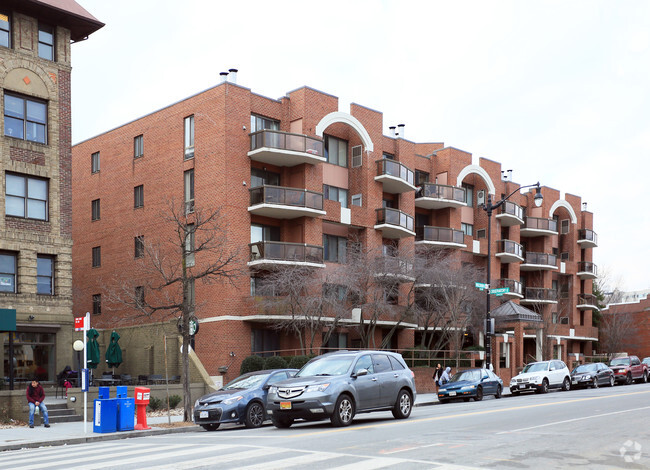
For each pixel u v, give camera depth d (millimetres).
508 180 60188
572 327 63906
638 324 69562
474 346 46406
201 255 37906
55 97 31203
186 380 23203
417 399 32844
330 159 43562
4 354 28891
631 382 45875
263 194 37562
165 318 38844
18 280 29453
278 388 17953
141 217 42125
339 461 11383
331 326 38844
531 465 11070
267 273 38969
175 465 11344
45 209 30656
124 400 20516
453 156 51781
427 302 44688
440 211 51875
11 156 29453
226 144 37500
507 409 22047
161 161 41344
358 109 43812
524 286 61875
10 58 29797
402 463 11141
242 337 37094
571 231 66125
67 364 30531
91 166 46656
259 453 12523
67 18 31578
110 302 42969
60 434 20094
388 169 44312
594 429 15969
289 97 41219
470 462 11312
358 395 18141
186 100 40188
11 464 13156
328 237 42469
